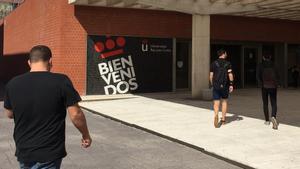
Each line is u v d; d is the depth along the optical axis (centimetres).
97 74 2278
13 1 5131
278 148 927
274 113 1155
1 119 1469
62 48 2220
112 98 2089
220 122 1273
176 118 1382
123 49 2327
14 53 3691
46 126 363
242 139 1025
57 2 2261
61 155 367
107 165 805
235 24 2650
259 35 2736
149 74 2392
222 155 866
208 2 2020
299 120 1306
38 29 2712
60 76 378
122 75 2328
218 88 1183
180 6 1994
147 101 1934
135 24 2344
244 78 2755
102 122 1378
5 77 4228
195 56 2031
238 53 2730
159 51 2411
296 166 781
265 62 1176
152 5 1959
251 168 778
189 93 2367
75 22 2233
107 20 2284
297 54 2916
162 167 794
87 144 398
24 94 367
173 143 1027
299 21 2881
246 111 1529
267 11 2241
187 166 805
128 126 1292
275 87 1162
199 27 2022
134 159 858
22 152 361
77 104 378
